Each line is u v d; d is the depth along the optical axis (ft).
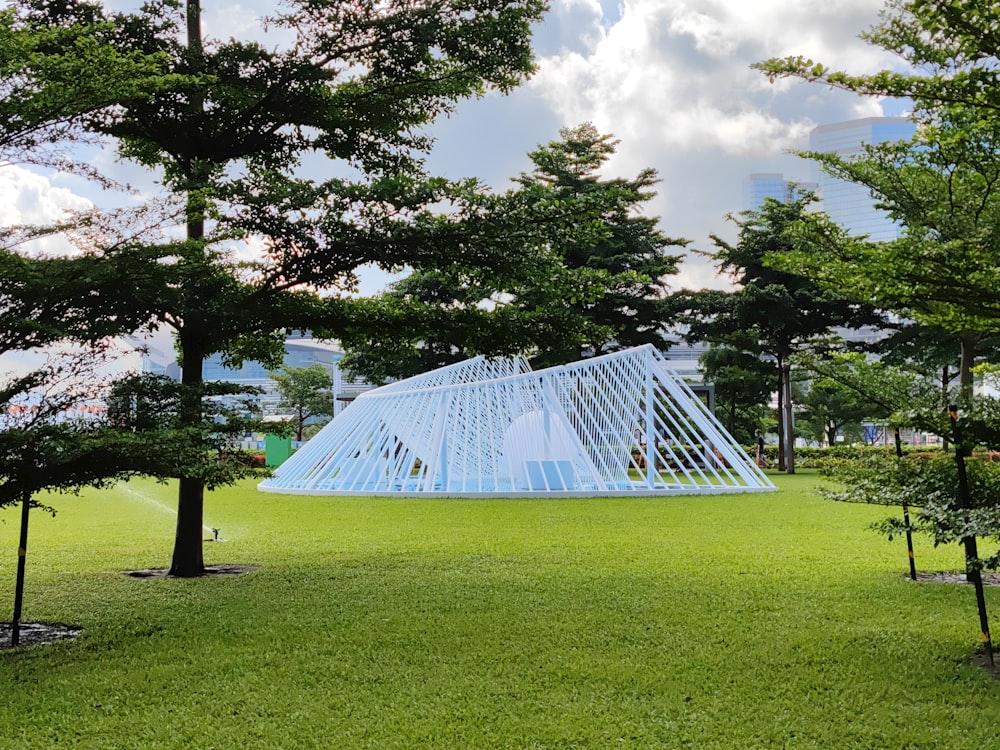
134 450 26.63
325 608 31.60
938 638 26.03
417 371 144.05
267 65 37.91
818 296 120.57
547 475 86.07
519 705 20.34
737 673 22.67
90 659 25.20
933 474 22.66
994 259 22.68
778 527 54.80
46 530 60.64
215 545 50.93
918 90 20.07
